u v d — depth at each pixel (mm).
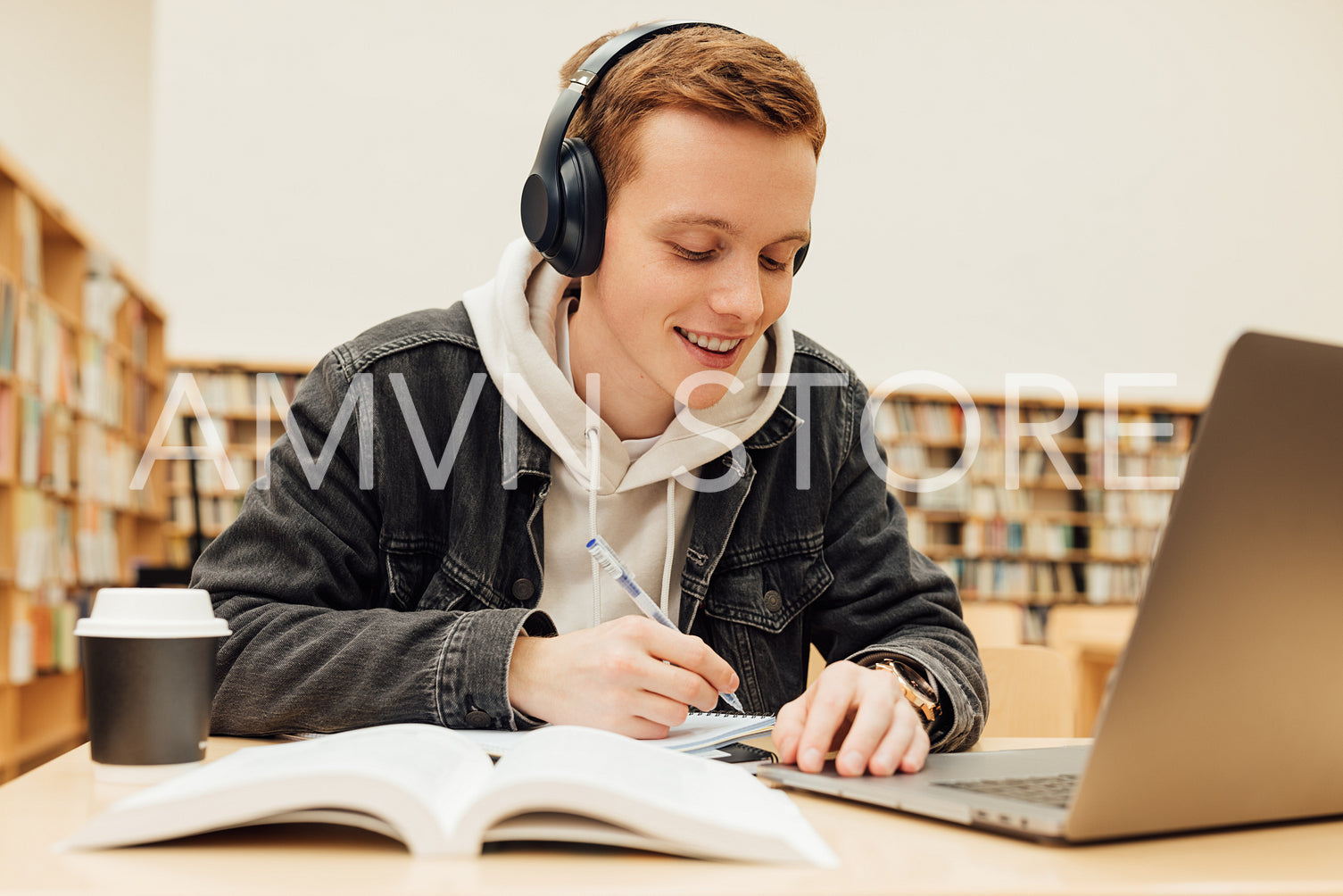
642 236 887
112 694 605
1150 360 7941
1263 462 454
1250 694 480
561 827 448
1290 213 8172
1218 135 8086
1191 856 464
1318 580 483
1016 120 7812
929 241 7703
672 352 922
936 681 792
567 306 1128
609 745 546
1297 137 8188
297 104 6895
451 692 747
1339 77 8250
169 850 451
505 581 1067
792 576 1123
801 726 667
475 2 7094
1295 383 457
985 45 7777
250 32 6852
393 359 1055
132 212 6719
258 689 784
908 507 7449
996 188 7785
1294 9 8195
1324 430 470
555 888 391
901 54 7680
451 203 7035
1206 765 482
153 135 6734
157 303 6066
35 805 552
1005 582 7555
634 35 957
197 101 6785
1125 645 439
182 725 614
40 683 4734
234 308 6789
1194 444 438
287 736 797
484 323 1109
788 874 421
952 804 515
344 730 770
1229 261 8078
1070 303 7855
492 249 7055
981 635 2059
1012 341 7777
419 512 1039
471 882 401
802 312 7562
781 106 840
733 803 480
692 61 869
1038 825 473
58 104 6594
